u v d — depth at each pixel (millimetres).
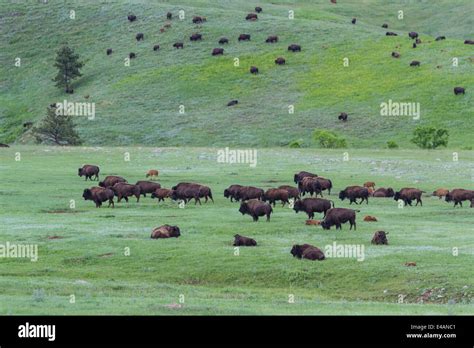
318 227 86938
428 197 117250
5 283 62094
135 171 144875
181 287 63812
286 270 67812
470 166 147250
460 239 80000
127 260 72938
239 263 70438
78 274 69312
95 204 106500
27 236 82438
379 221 92875
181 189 108938
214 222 90812
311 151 174375
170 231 81562
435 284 63469
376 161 154750
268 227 86938
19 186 123500
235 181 132000
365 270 66938
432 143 196875
